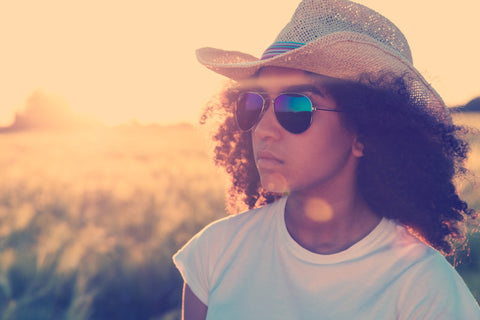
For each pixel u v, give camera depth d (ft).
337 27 4.48
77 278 17.30
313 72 4.29
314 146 4.23
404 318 3.86
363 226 4.36
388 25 4.67
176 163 67.31
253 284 4.51
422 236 4.52
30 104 335.47
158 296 17.70
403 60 4.34
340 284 4.11
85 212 30.32
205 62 4.73
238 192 6.03
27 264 18.61
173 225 23.95
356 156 4.42
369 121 4.27
